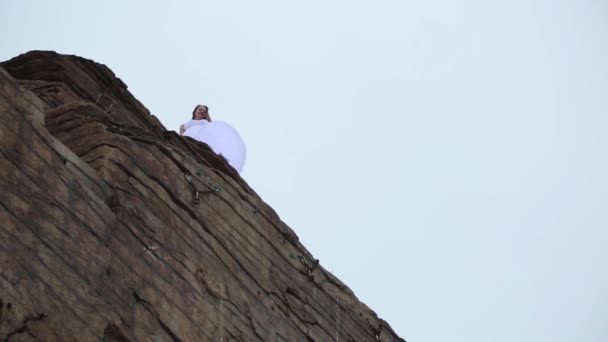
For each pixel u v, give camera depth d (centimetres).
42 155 3170
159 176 3553
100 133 3500
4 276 2878
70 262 3073
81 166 3300
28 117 3191
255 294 3712
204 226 3628
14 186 3048
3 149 3078
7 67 4019
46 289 2961
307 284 4012
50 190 3133
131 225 3350
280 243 3959
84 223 3183
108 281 3158
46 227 3061
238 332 3541
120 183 3412
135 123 4112
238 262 3700
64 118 3550
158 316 3262
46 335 2883
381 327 4328
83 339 2966
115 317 3098
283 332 3759
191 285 3441
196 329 3375
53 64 4003
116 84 4172
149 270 3319
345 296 4209
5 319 2814
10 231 2966
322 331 3972
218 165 4038
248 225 3828
